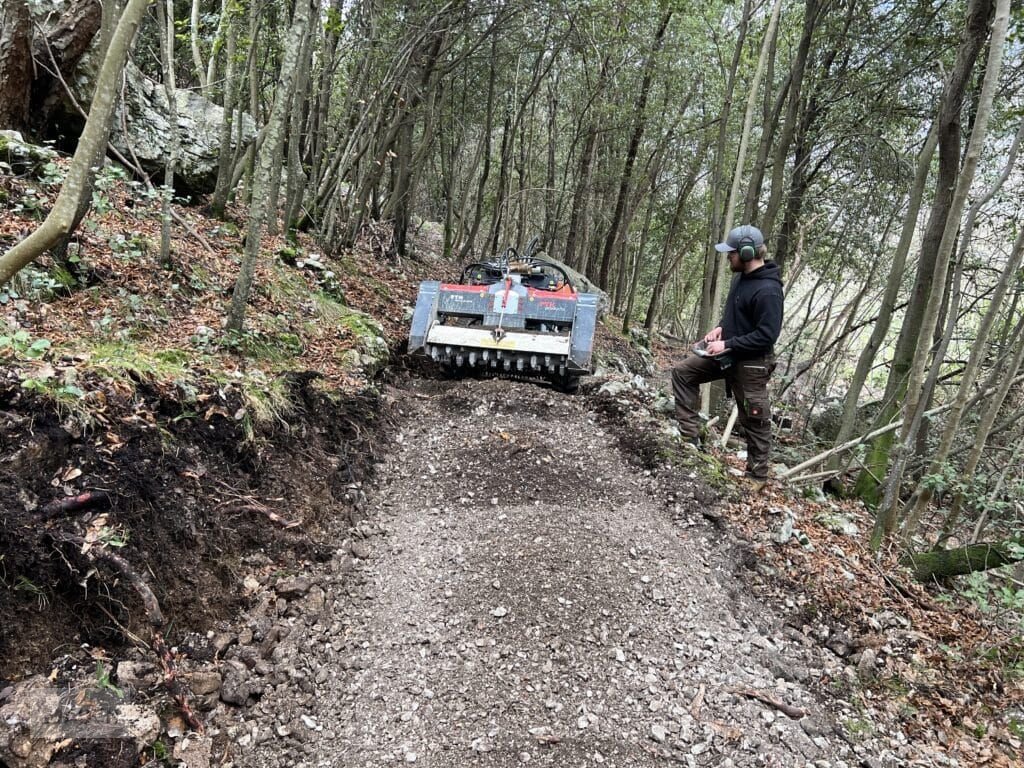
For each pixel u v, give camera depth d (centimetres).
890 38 720
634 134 1409
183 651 258
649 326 1930
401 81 794
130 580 249
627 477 477
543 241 1431
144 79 696
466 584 331
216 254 580
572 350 625
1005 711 321
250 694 251
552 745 248
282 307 570
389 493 422
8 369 278
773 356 479
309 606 304
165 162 677
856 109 798
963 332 751
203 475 320
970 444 592
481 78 1246
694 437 526
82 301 398
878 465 598
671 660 302
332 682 268
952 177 513
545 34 978
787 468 625
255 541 320
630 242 2016
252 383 395
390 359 626
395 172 1087
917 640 364
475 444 490
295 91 711
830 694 311
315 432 421
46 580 230
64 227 194
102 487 266
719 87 1173
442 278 1162
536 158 1689
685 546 397
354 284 793
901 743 289
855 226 912
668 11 986
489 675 278
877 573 436
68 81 557
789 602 375
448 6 723
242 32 708
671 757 251
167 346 409
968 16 453
